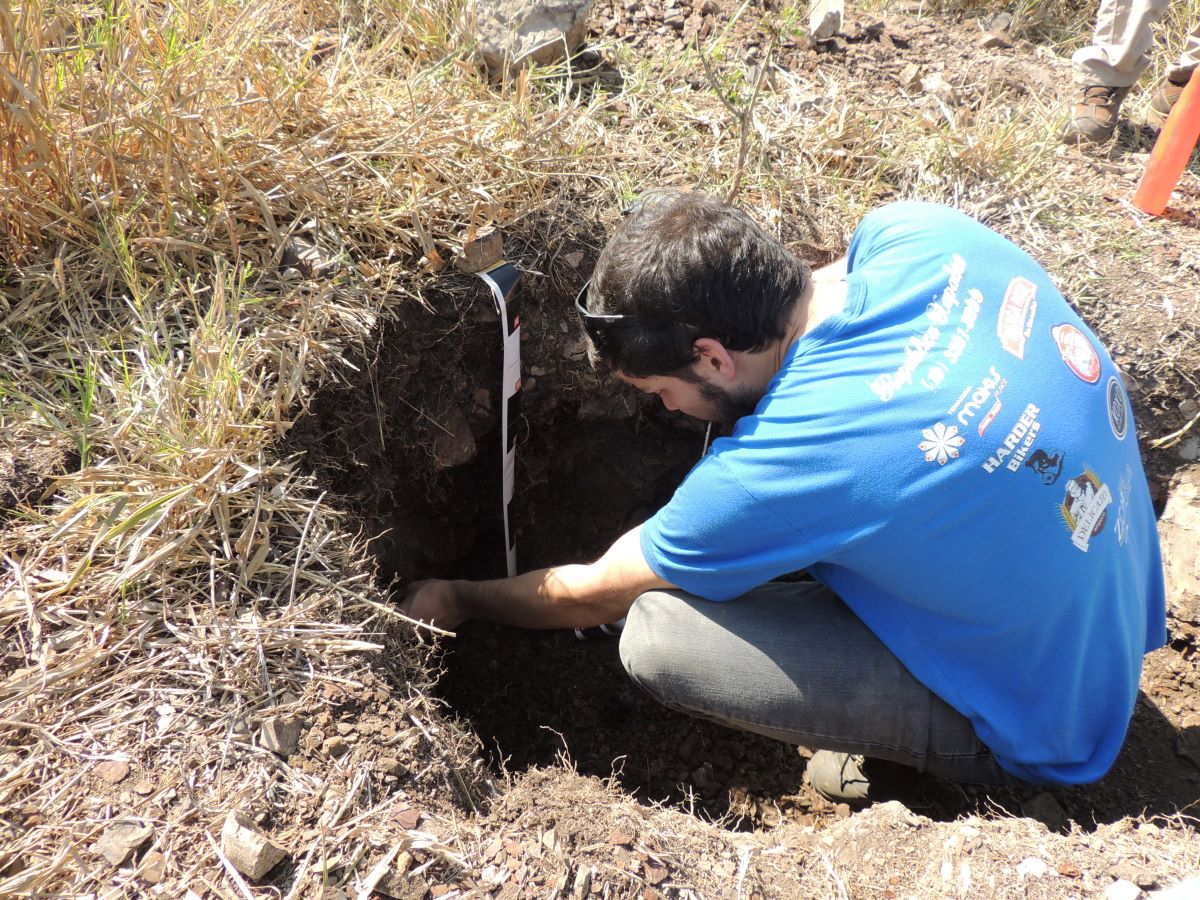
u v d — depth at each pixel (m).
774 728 1.51
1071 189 2.34
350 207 1.78
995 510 1.25
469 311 1.83
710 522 1.32
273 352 1.59
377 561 1.75
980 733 1.42
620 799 1.42
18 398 1.50
